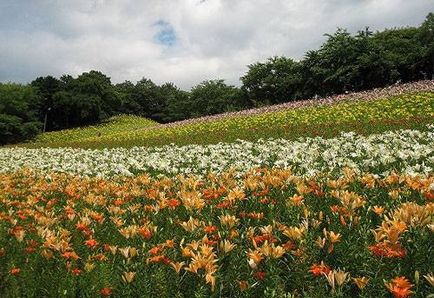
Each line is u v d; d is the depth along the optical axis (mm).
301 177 5871
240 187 5652
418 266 3016
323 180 5785
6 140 61656
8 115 62750
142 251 3559
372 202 4645
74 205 5898
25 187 9086
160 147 21734
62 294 3135
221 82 97562
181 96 110375
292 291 3074
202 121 39094
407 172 5836
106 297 3072
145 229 3768
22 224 4969
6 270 3625
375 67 55219
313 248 3355
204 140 22312
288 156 10086
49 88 89188
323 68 59500
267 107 39812
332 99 35281
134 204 5625
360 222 3947
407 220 3326
